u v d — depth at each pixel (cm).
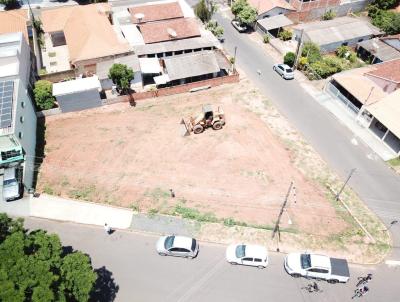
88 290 2525
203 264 3288
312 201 3741
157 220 3591
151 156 4206
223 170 4031
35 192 3844
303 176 3997
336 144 4409
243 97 5091
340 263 3152
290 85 5350
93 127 4622
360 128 4641
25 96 4406
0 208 3678
